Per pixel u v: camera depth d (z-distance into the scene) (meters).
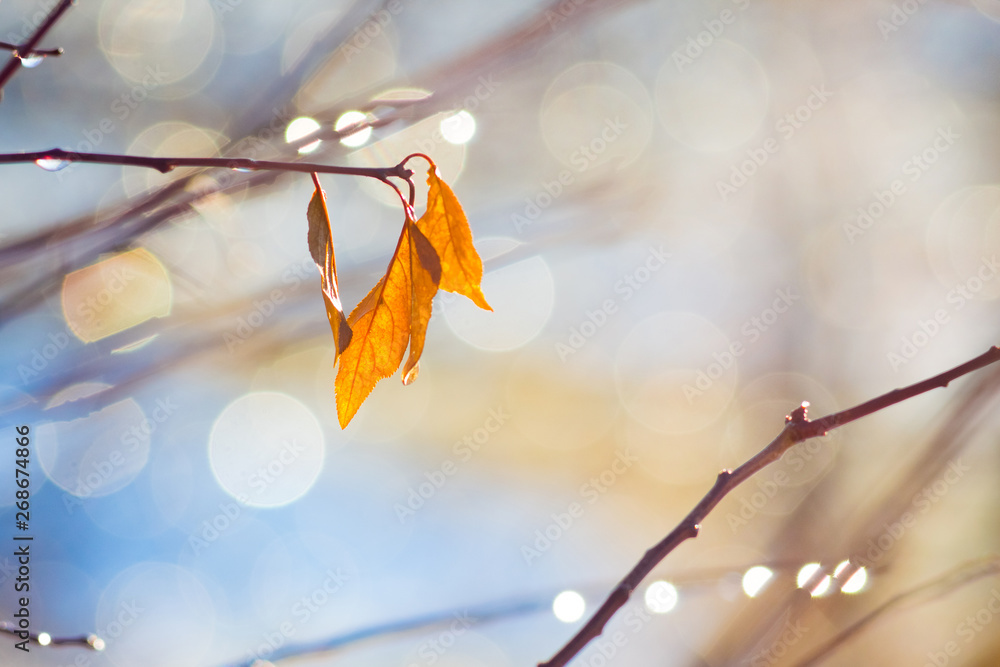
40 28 0.59
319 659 0.70
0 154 0.54
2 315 0.65
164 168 0.54
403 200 0.55
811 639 0.77
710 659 0.71
